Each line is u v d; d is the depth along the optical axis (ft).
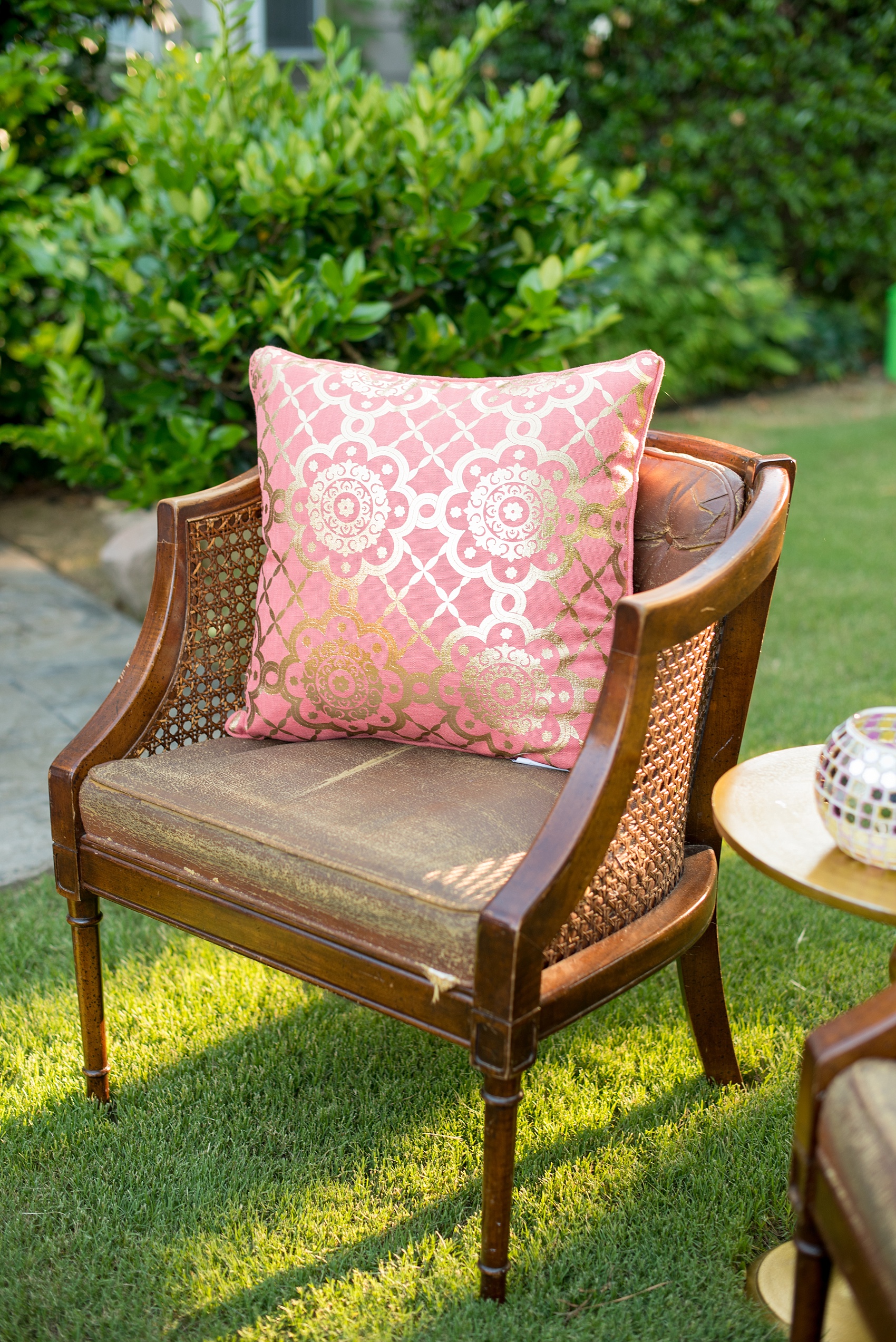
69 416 10.28
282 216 9.20
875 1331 2.86
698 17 21.40
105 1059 5.79
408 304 10.35
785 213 23.75
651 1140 5.51
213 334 9.06
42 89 12.91
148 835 5.09
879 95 21.84
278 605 5.55
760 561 4.85
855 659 11.30
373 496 5.30
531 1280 4.71
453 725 5.29
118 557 13.05
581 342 9.96
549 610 5.13
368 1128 5.64
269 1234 5.00
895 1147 2.94
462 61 9.70
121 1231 5.03
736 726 5.49
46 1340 4.51
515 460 5.16
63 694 10.93
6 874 7.94
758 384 25.09
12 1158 5.43
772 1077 5.91
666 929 4.89
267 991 6.69
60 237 9.98
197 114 9.44
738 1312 4.56
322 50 9.90
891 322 25.32
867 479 17.79
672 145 22.17
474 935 4.08
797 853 4.13
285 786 5.10
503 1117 4.25
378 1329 4.49
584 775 4.32
